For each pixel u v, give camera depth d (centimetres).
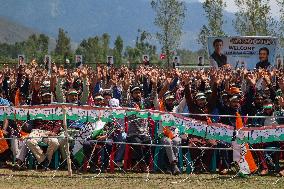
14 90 1766
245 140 1459
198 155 1501
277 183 1355
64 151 1485
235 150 1457
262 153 1495
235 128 1462
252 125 1548
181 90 1894
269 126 1455
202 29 6116
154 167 1490
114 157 1501
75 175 1413
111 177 1398
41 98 1602
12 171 1451
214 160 1500
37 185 1286
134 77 2277
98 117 1448
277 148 1491
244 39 2836
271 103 1566
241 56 2852
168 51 6184
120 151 1504
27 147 1484
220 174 1471
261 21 5525
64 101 1644
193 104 1541
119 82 2053
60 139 1483
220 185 1323
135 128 1484
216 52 2872
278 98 1659
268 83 1769
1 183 1302
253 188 1291
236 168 1466
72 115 1436
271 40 2833
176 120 1465
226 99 1565
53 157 1495
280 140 1451
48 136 1462
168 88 1806
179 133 1493
